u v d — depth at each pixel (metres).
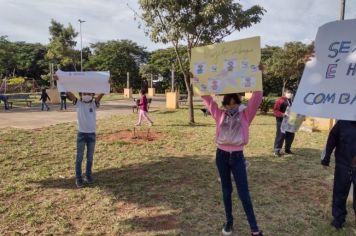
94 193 6.36
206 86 4.59
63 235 4.81
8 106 24.64
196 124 15.82
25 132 12.80
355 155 4.70
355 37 4.40
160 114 20.70
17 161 8.55
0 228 4.99
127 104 30.17
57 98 29.89
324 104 4.39
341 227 5.00
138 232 4.88
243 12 15.34
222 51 4.50
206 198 6.12
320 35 4.58
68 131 13.26
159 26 15.48
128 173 7.61
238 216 5.40
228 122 4.45
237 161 4.47
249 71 4.39
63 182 7.01
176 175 7.45
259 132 13.41
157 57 65.38
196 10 14.87
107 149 9.98
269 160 8.80
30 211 5.55
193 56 4.65
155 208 5.71
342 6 11.55
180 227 5.03
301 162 8.59
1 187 6.66
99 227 5.04
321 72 4.51
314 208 5.72
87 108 6.68
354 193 4.99
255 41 4.34
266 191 6.48
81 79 6.45
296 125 9.13
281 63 46.94
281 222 5.21
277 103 9.20
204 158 8.98
